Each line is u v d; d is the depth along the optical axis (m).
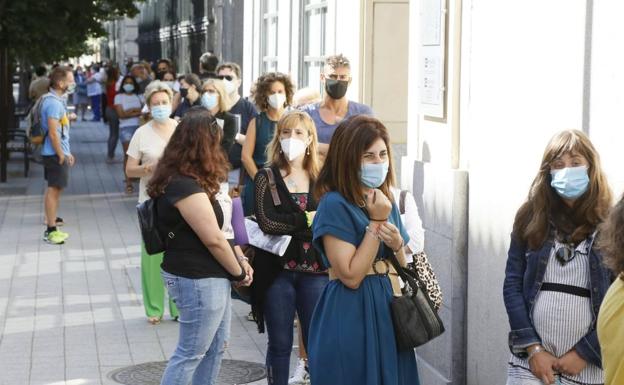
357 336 6.39
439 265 9.28
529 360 6.41
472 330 8.91
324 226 6.41
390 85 13.32
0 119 26.45
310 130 8.63
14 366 10.50
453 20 9.12
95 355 10.91
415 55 10.08
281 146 8.62
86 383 9.96
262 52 21.19
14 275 15.07
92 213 21.41
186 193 7.84
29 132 18.62
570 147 6.26
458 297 9.05
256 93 11.36
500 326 8.35
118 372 10.31
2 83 26.56
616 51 6.82
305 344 8.71
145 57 59.53
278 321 8.57
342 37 13.87
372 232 6.33
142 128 11.73
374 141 6.38
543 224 6.37
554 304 6.32
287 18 17.67
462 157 9.11
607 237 4.73
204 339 8.02
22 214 21.16
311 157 8.69
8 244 17.70
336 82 10.66
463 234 9.02
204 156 7.92
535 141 7.77
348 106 10.84
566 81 7.36
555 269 6.35
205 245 7.94
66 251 17.06
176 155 7.95
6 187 25.36
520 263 6.55
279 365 8.62
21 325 12.16
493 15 8.47
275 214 8.52
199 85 16.28
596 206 6.27
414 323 6.39
